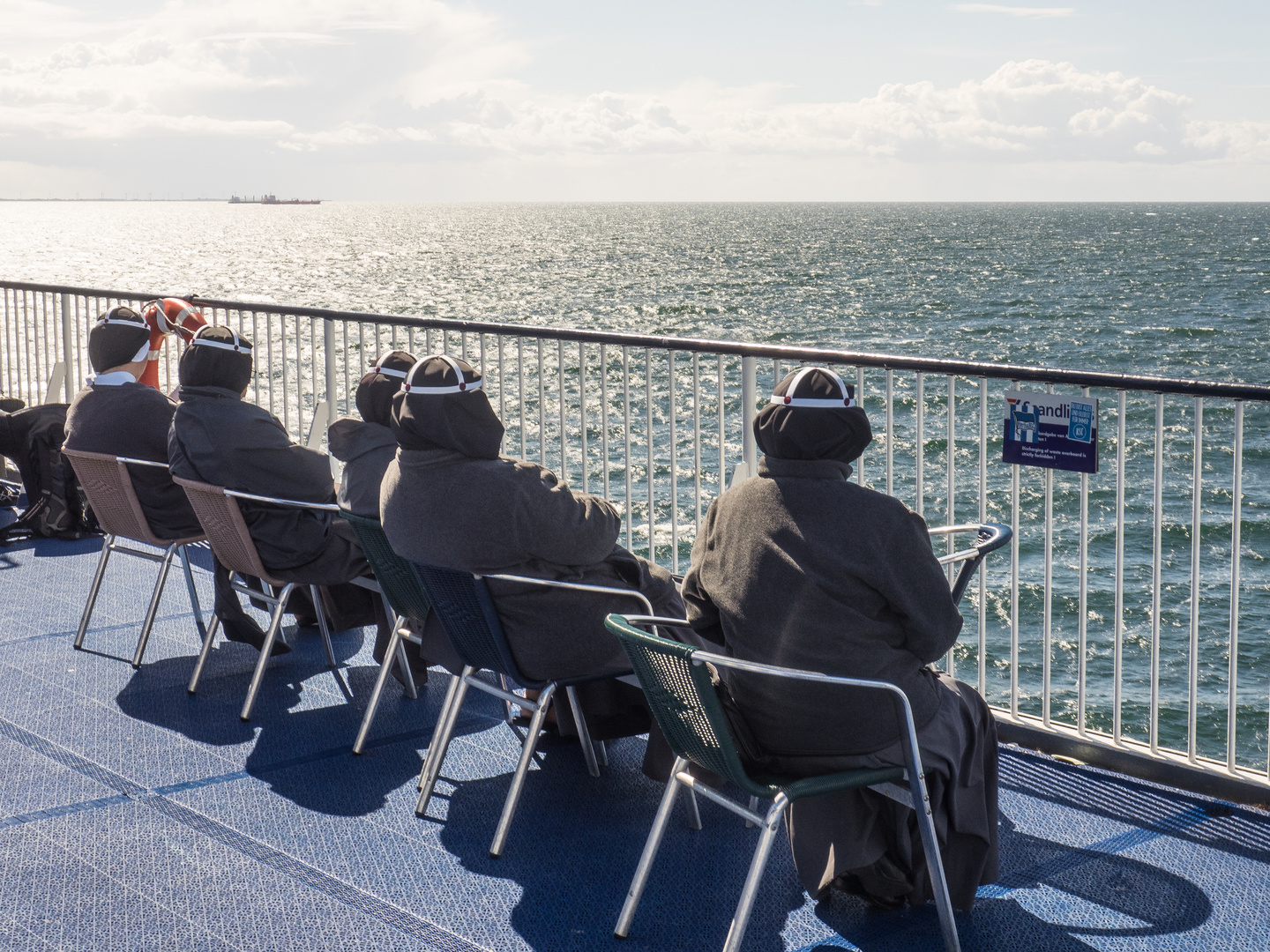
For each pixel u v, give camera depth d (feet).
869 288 321.93
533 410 42.98
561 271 406.00
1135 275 360.07
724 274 380.99
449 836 11.55
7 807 12.02
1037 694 44.62
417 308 258.57
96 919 9.91
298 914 10.06
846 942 9.70
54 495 22.40
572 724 13.56
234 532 14.23
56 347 25.66
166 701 15.01
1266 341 204.33
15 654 16.53
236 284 335.06
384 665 13.46
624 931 9.71
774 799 8.73
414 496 11.09
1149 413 110.63
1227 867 10.75
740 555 9.21
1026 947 9.55
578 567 11.33
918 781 8.96
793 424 9.05
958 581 10.98
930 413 96.58
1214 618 52.75
